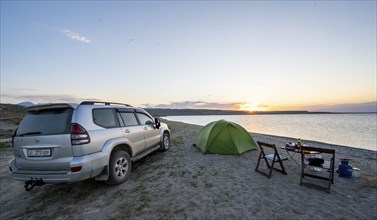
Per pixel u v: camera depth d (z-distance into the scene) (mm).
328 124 53438
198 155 7551
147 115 6887
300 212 3447
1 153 10422
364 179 5004
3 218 3861
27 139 3818
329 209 3547
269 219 3244
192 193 4258
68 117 3811
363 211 3486
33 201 4492
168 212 3541
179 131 17469
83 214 3637
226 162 6574
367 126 44594
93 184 4891
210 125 8734
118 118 5082
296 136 24312
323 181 4867
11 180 6090
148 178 5188
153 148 6859
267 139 14461
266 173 5414
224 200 3912
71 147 3611
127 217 3438
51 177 3605
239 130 8016
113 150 4715
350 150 13203
